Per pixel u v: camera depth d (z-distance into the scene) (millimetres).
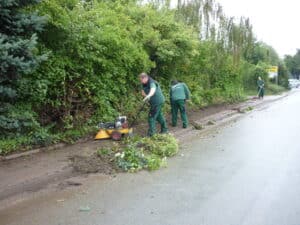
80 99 11523
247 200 6734
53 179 7879
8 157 8906
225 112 21094
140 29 15156
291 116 20375
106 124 11516
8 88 8562
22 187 7273
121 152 9273
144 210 6305
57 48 10453
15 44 8102
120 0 15945
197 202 6656
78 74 10969
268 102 30922
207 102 23453
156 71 16875
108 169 8578
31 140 9711
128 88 14164
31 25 8719
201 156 10250
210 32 22844
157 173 8500
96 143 10836
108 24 12961
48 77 10039
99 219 5941
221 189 7352
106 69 12195
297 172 8539
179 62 17797
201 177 8180
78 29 10594
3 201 6723
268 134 13977
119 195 7055
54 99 10680
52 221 5879
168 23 16375
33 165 8508
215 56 23953
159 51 15734
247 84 41906
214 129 15508
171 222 5801
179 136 13406
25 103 9844
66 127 10891
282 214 6090
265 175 8297
